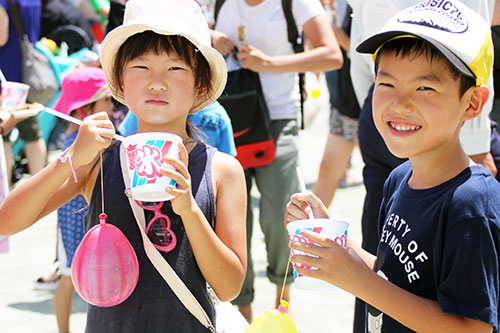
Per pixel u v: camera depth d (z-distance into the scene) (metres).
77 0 8.43
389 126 2.12
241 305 4.20
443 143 2.09
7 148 6.97
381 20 3.19
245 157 4.28
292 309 4.68
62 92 4.25
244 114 4.23
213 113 3.74
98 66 5.76
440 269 2.00
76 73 4.21
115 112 4.23
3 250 4.34
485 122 2.97
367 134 3.30
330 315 4.56
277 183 4.35
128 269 2.19
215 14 4.57
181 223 2.28
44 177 2.19
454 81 2.04
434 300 2.00
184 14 2.39
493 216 1.95
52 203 2.35
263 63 4.26
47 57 7.12
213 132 3.74
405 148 2.09
